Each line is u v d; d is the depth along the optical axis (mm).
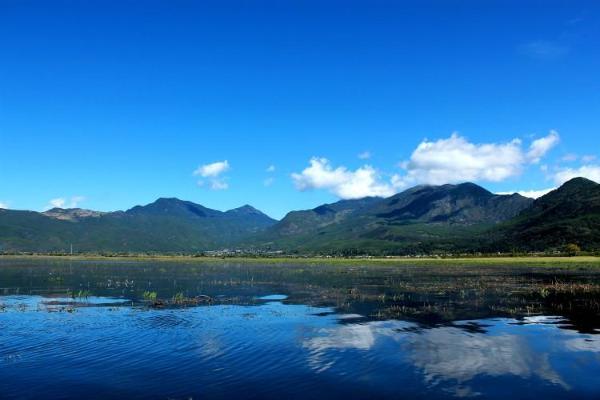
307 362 34531
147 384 29844
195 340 41438
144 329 46281
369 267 164875
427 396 27734
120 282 100062
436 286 85688
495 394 28047
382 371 32344
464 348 38281
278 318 52438
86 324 49000
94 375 31750
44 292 79750
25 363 34438
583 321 49250
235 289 85312
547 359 35188
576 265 151125
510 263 167875
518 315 53062
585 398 27422
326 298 70312
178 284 95875
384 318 51969
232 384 29938
